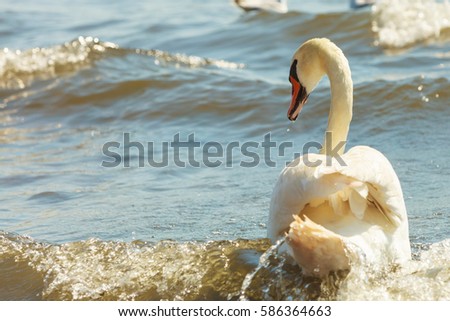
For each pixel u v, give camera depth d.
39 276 7.78
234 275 7.43
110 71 16.44
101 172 11.54
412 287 6.78
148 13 23.06
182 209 9.59
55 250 8.16
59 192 10.62
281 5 20.09
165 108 14.52
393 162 11.09
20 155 12.60
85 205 10.00
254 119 13.66
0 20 22.80
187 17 22.08
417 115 12.85
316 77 8.19
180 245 8.03
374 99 13.38
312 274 6.70
